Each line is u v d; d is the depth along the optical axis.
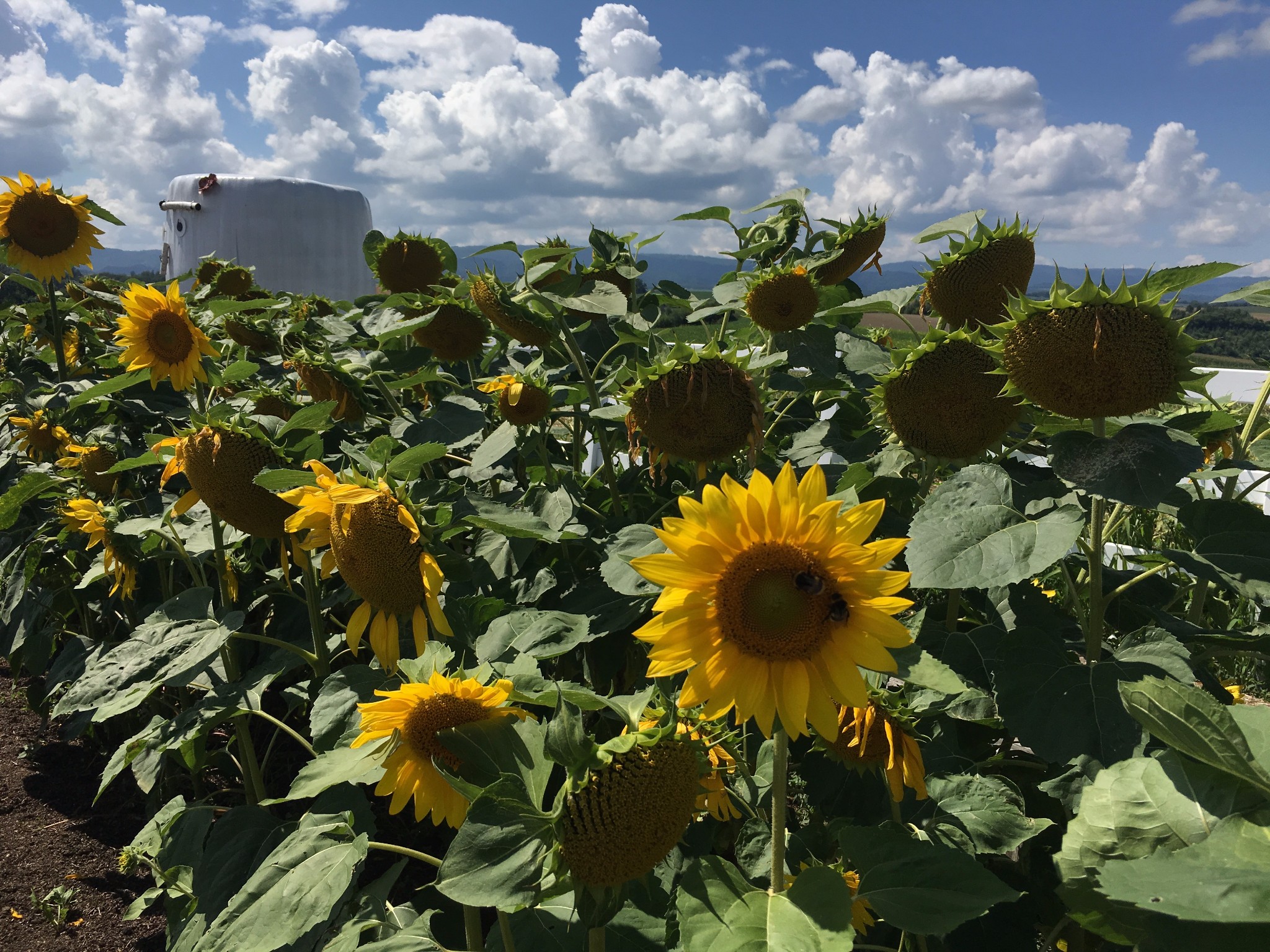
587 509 3.50
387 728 1.92
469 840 1.55
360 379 4.06
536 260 3.96
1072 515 2.08
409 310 4.32
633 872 1.55
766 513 1.52
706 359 2.90
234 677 3.54
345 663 3.85
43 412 5.91
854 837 1.62
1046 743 2.12
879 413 2.84
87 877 3.64
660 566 1.53
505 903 1.52
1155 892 1.12
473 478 4.04
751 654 1.55
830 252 4.23
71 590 5.10
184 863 2.88
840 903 1.44
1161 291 2.17
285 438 3.21
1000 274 2.91
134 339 3.91
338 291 23.50
